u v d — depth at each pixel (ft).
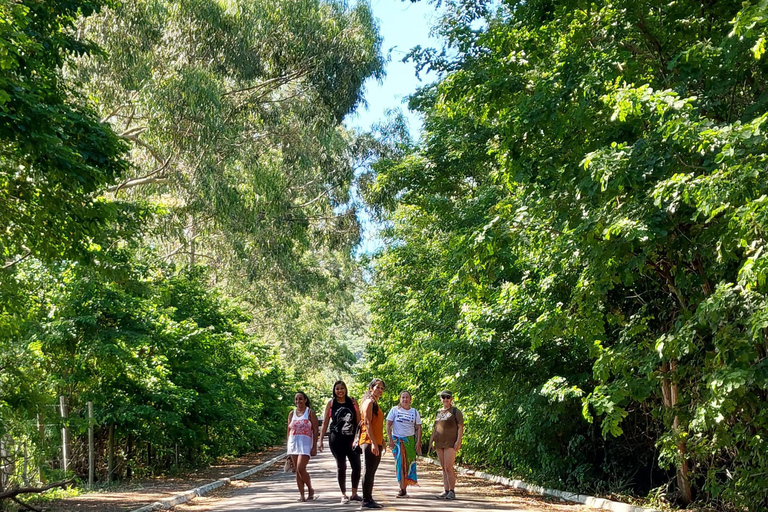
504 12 54.19
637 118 30.45
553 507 44.37
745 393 30.19
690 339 28.07
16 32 28.12
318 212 119.03
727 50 27.99
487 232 37.29
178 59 92.43
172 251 132.05
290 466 46.34
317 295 152.05
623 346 34.91
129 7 87.76
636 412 50.11
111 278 54.90
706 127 26.21
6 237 39.01
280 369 172.86
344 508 39.22
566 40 34.58
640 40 34.86
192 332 77.25
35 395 50.52
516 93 37.45
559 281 40.68
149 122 89.97
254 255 117.91
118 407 66.23
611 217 29.96
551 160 34.55
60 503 46.68
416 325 78.84
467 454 76.54
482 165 64.90
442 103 42.11
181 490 57.26
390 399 134.51
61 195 36.04
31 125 30.68
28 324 55.57
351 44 102.37
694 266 32.78
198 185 94.22
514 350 52.54
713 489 36.24
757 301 26.73
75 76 87.20
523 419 56.34
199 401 82.53
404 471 47.50
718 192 23.97
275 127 108.58
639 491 49.83
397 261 87.40
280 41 99.96
